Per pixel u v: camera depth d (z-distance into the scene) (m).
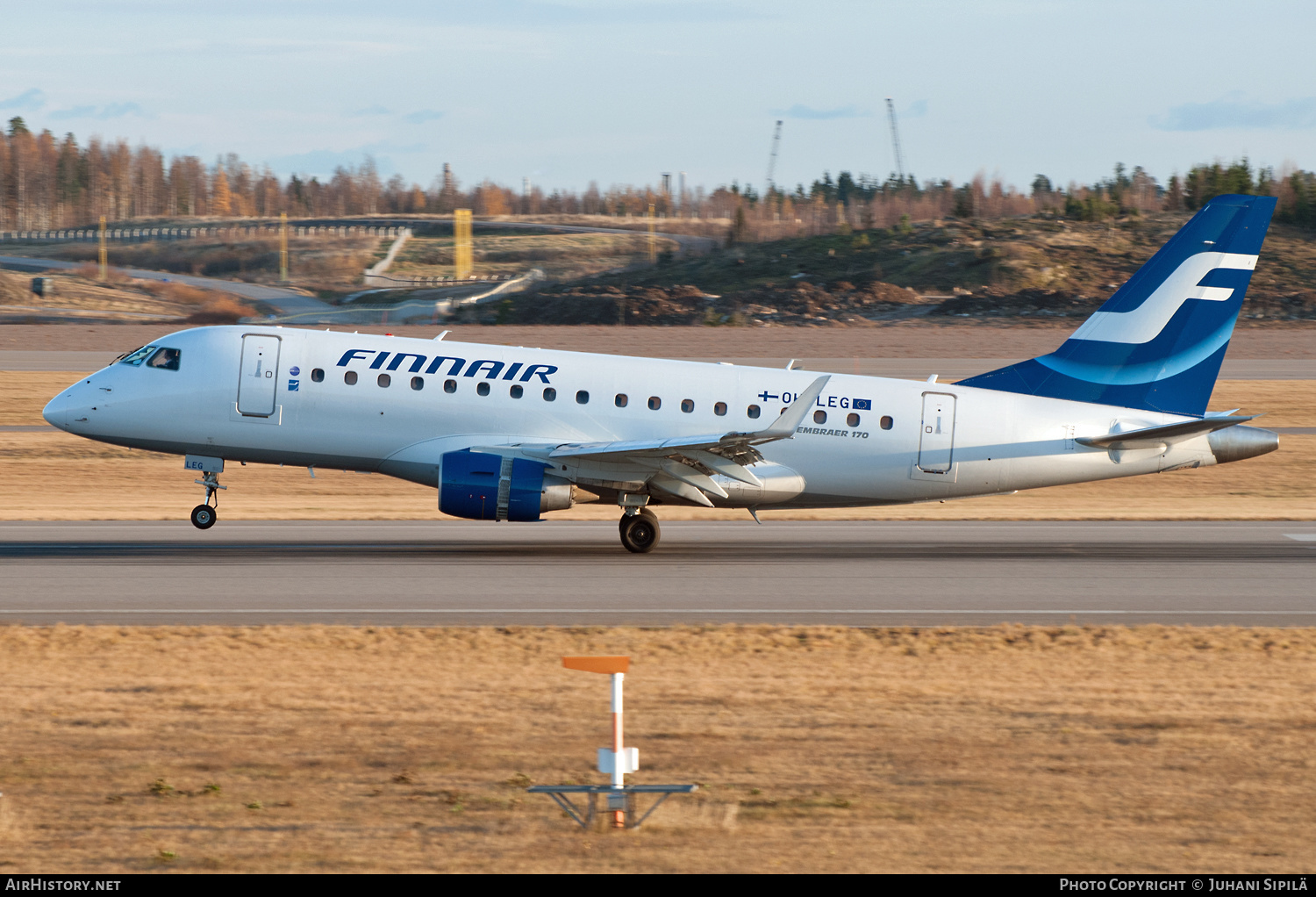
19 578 88.44
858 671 63.75
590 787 41.09
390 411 103.44
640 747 49.78
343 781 45.34
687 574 95.00
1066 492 169.88
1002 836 40.34
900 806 43.22
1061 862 38.22
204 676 60.75
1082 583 93.25
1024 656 68.19
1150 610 82.81
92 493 156.50
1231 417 105.94
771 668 64.31
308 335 106.50
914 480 108.88
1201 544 116.25
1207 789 45.25
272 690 57.94
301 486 165.50
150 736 50.47
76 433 105.94
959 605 83.88
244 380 103.69
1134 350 110.88
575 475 101.38
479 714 54.34
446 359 104.81
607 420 104.38
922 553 108.69
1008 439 108.88
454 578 91.62
